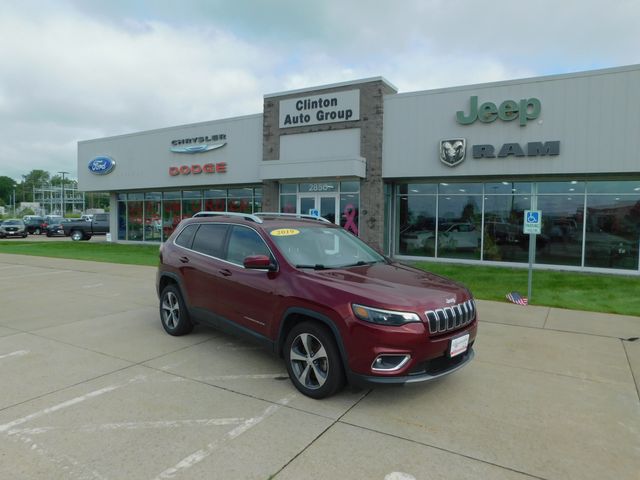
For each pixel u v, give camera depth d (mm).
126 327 6938
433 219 15914
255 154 18438
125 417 3900
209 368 5117
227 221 5781
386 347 3822
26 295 9664
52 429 3680
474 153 13844
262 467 3154
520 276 12281
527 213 9008
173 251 6457
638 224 13109
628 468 3197
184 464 3184
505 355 5711
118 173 22906
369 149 15547
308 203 17094
